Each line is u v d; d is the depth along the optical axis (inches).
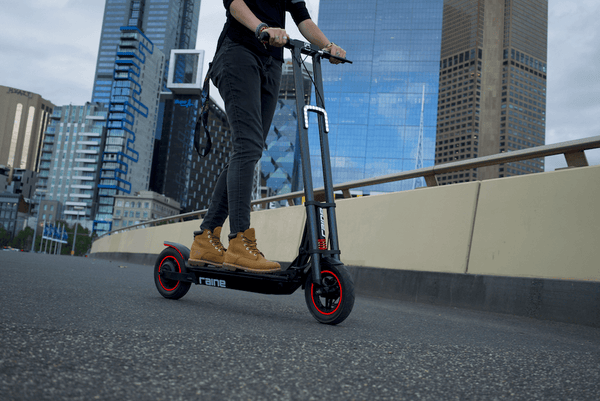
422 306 149.3
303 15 113.0
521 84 6860.2
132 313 77.3
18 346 45.3
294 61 97.4
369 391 40.6
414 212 175.6
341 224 213.5
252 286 97.2
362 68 5378.9
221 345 54.9
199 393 36.4
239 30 104.8
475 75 6707.7
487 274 143.3
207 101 118.1
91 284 127.0
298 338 64.1
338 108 5344.5
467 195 156.7
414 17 5383.9
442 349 64.7
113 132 5388.8
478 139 6619.1
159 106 6663.4
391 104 5285.4
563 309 120.8
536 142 6870.1
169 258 112.4
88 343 49.8
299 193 250.4
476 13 6806.1
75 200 5359.3
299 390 39.2
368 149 5241.1
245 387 38.9
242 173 101.3
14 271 145.3
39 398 32.1
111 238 652.1
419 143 5182.1
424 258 166.6
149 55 5816.9
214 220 106.8
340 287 82.4
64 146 5472.4
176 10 7293.3
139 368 41.9
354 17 5472.4
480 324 106.2
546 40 7229.3
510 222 140.9
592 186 122.3
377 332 78.2
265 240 272.7
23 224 5723.4
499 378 49.2
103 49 6934.1
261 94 110.7
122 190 5433.1
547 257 128.7
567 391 45.7
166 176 6378.0
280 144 5979.3
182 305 97.9
